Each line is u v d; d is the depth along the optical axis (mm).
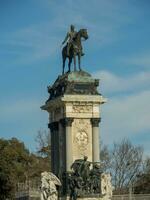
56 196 134000
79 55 142250
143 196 171750
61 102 138000
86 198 134375
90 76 140500
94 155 138125
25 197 191375
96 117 138875
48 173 135000
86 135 138625
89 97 138125
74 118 138125
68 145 137250
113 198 171500
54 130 143250
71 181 135125
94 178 135750
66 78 139125
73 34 143000
